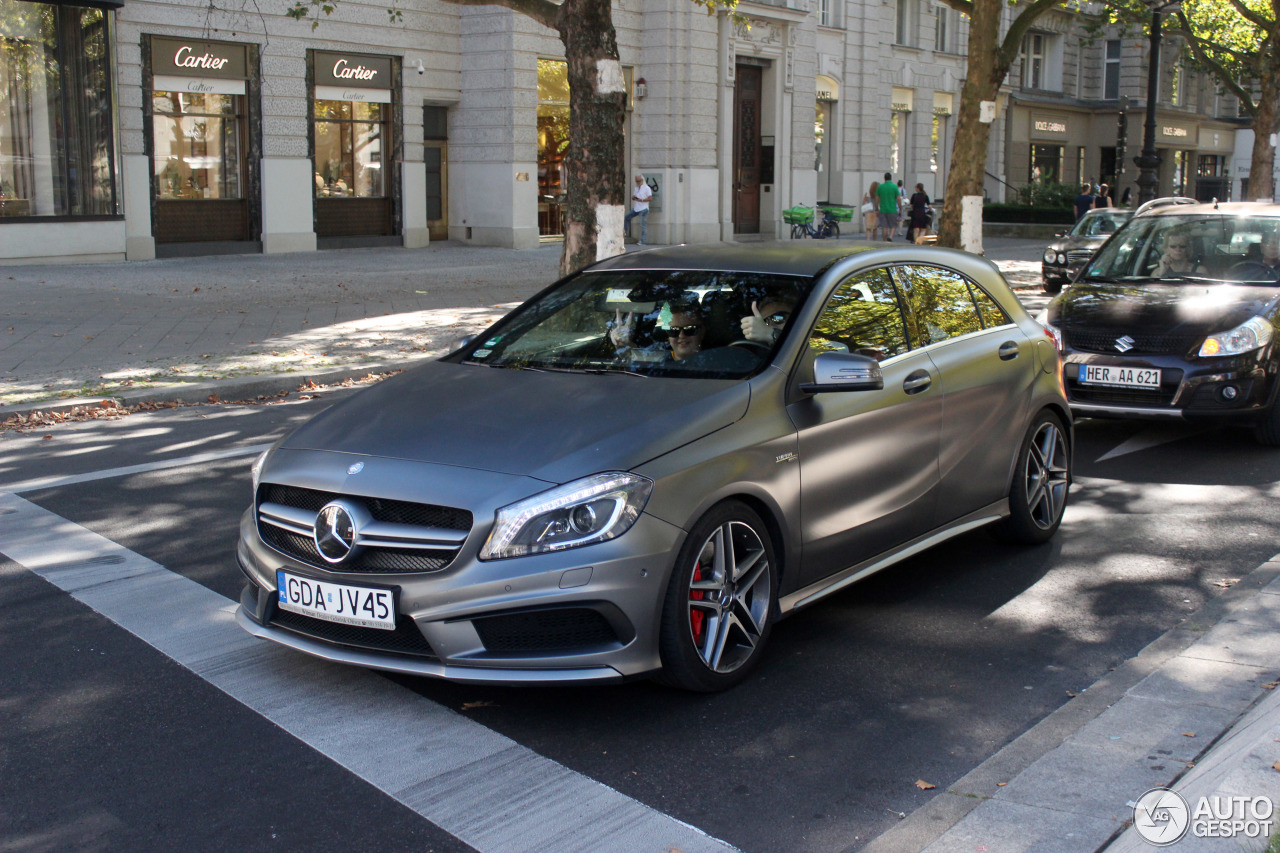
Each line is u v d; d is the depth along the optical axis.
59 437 8.84
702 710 4.25
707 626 4.29
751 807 3.57
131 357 11.97
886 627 5.12
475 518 3.88
